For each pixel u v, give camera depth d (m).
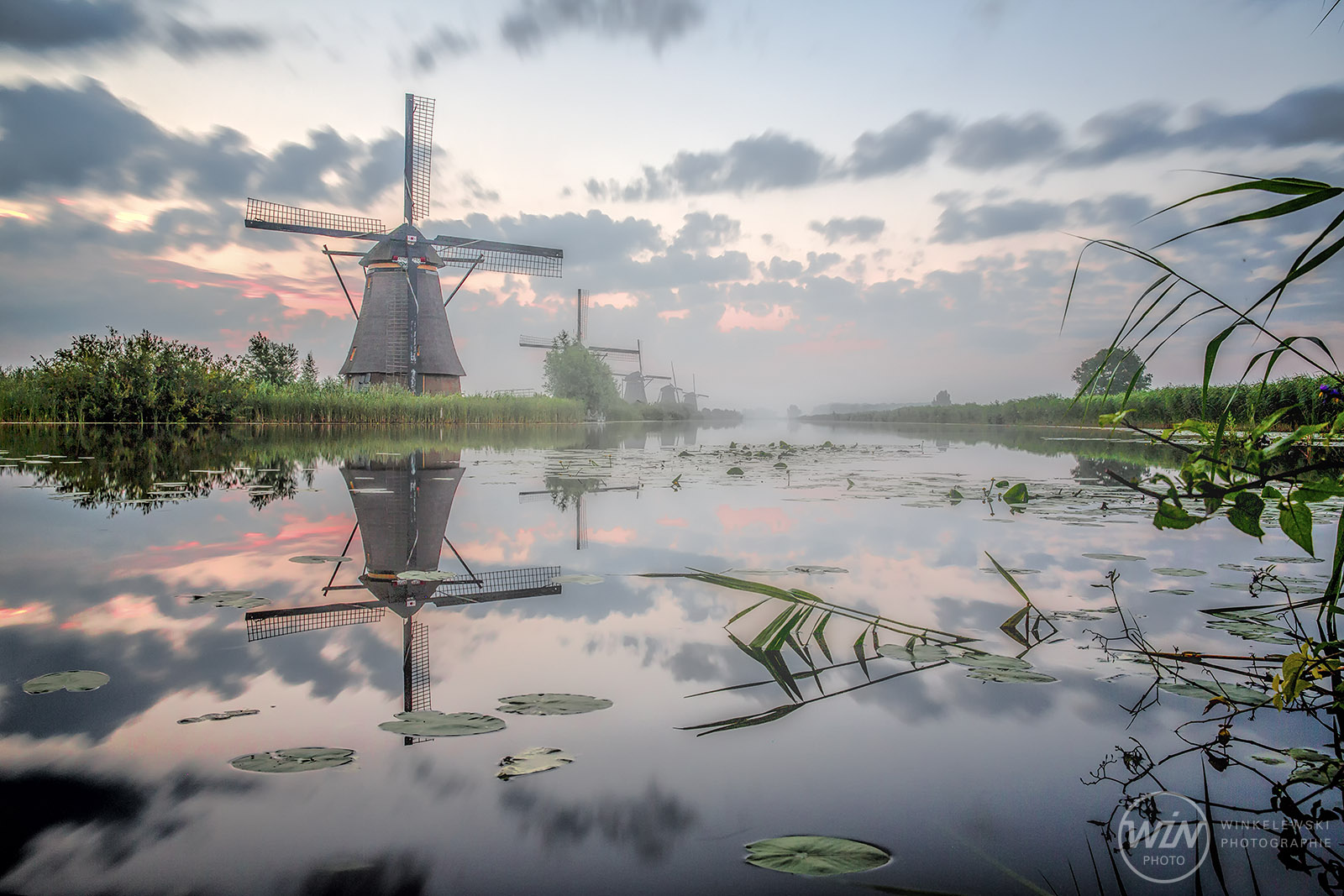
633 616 2.32
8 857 0.97
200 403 18.06
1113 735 1.44
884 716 1.53
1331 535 4.06
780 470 8.68
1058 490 6.19
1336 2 1.05
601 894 0.90
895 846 1.03
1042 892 0.91
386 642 2.01
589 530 4.01
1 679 1.68
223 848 1.01
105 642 1.96
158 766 1.25
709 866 0.97
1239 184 1.13
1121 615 2.36
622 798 1.17
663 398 68.88
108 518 4.13
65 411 16.34
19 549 3.26
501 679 1.72
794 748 1.36
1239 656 1.93
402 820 1.09
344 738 1.38
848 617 2.32
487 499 5.44
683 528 4.10
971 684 1.72
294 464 8.16
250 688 1.64
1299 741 1.40
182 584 2.63
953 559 3.27
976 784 1.22
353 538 3.66
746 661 1.89
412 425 23.98
